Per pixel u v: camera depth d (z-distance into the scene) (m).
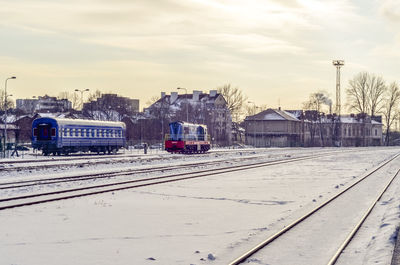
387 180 31.05
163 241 12.35
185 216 16.19
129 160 43.94
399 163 51.41
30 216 15.75
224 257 10.75
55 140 52.34
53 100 166.25
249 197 21.48
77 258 10.54
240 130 148.75
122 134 63.09
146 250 11.34
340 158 60.84
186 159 51.12
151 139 109.88
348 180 30.45
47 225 14.27
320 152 80.88
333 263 10.19
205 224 14.77
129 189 23.88
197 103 122.44
